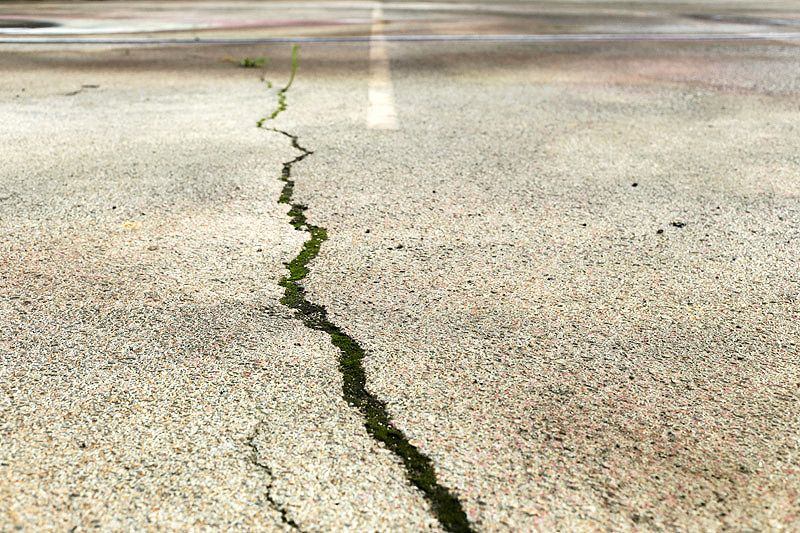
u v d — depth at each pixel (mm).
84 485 1924
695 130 5586
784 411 2293
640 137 5375
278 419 2199
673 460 2064
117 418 2188
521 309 2891
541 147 5090
